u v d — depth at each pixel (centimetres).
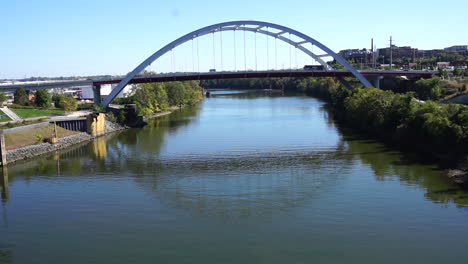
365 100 6862
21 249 2734
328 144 5744
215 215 3228
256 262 2478
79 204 3559
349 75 10000
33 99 9838
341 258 2502
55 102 9194
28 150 5553
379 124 5994
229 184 4028
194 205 3469
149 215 3266
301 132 6856
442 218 3012
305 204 3397
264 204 3434
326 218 3092
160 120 9338
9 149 5409
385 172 4184
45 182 4259
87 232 2969
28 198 3750
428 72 9769
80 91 14588
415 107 5619
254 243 2728
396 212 3150
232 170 4547
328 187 3806
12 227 3095
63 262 2548
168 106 11956
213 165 4800
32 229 3050
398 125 5650
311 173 4294
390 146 5419
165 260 2531
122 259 2561
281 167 4591
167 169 4675
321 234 2828
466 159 4153
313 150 5391
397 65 17038
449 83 8794
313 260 2486
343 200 3447
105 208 3444
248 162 4878
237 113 10231
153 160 5150
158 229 2991
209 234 2886
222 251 2627
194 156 5303
